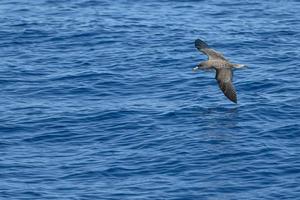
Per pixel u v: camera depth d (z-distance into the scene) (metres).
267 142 34.72
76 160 33.88
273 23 53.47
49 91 41.88
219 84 26.50
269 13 56.06
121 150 34.62
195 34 51.00
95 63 45.88
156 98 40.53
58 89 42.12
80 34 51.00
